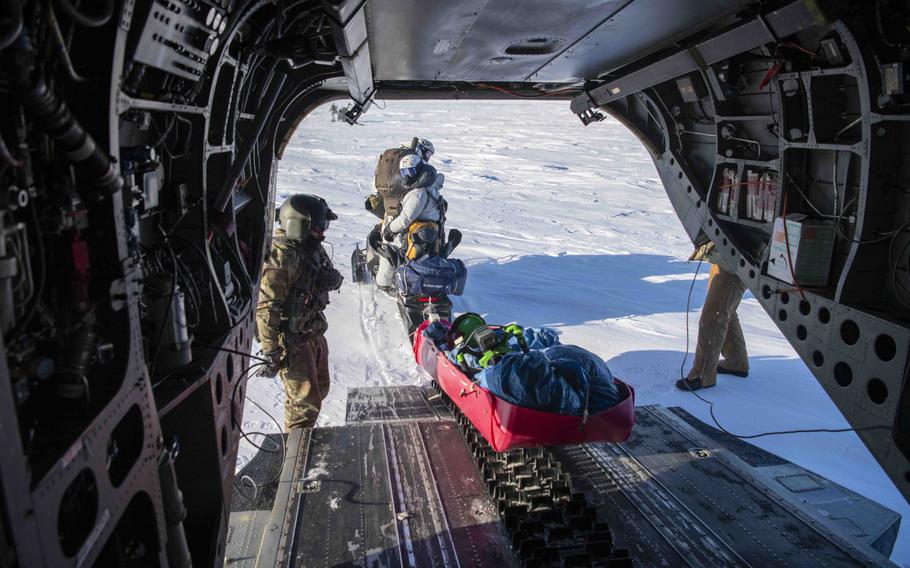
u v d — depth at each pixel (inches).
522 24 170.4
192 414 105.3
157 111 101.3
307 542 133.8
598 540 130.1
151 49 82.7
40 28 63.9
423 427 187.8
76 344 71.3
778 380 262.2
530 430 147.9
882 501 179.5
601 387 157.2
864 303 152.1
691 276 404.2
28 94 58.6
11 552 52.9
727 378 263.6
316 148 952.3
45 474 58.3
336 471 162.1
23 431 64.9
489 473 157.3
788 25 148.7
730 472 165.3
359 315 315.9
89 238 75.7
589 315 326.3
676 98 231.8
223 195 132.3
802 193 174.7
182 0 86.7
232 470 120.4
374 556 129.5
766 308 183.9
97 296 75.4
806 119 169.5
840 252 164.2
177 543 91.0
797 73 160.1
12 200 60.2
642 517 143.9
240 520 147.3
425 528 139.1
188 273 112.0
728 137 202.1
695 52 189.6
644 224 566.6
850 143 151.3
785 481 163.6
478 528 139.3
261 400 229.5
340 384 245.4
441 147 1045.8
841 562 128.1
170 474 88.9
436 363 201.8
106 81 72.1
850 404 151.3
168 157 110.6
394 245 327.9
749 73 189.9
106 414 70.1
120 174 76.7
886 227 147.3
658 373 264.7
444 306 287.6
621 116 263.6
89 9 70.7
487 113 1728.6
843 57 145.6
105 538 68.8
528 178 788.6
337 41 150.3
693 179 232.1
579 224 556.4
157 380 98.6
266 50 136.9
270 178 210.4
